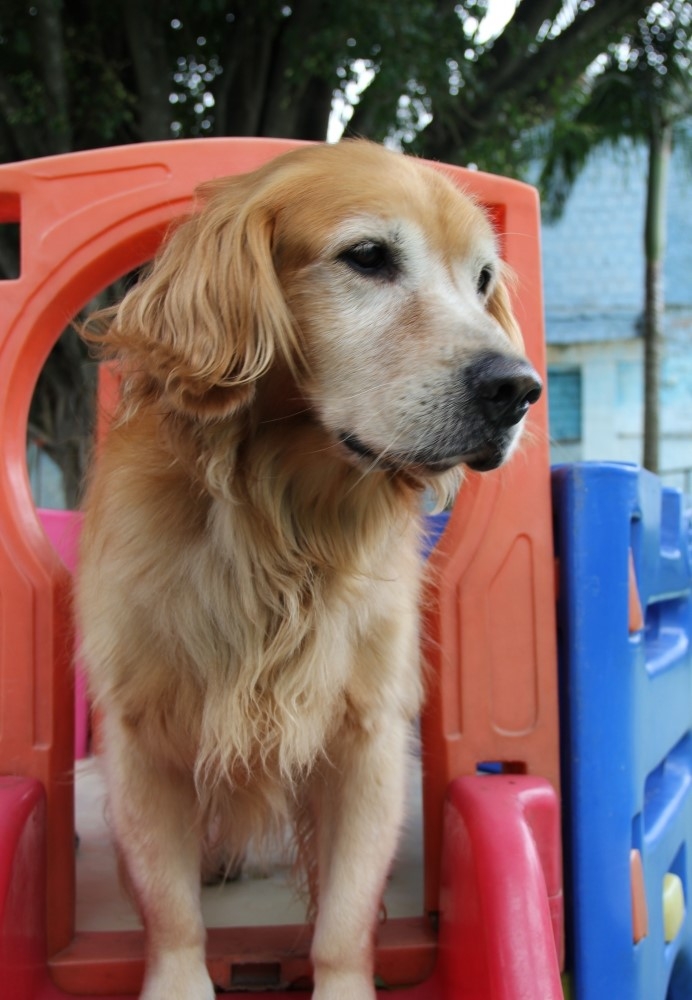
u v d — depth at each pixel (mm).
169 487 1646
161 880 1634
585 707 1815
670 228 15367
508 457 1614
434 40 5824
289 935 1827
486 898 1507
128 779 1664
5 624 1772
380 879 1673
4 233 6152
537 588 1876
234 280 1600
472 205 1827
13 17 5562
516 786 1735
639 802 1900
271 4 5852
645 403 13219
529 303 1979
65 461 6859
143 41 5844
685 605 2768
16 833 1550
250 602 1649
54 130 5793
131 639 1619
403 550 1853
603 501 1839
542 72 6879
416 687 1833
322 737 1678
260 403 1662
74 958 1701
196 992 1586
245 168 1881
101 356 1814
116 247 1851
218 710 1625
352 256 1637
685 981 2545
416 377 1577
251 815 1876
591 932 1781
